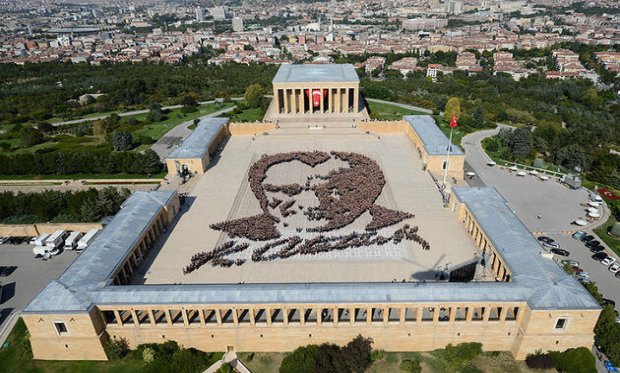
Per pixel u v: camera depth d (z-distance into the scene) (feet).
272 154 437.58
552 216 348.79
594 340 216.13
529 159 464.24
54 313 198.18
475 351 209.46
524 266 221.87
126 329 211.61
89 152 449.48
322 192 348.18
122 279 239.71
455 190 310.24
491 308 219.61
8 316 248.32
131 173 442.91
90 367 208.85
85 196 354.33
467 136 542.16
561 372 201.26
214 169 405.18
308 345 214.28
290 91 542.98
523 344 204.33
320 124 506.89
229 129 497.46
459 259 262.67
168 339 214.90
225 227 302.25
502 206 282.15
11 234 328.70
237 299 204.85
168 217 306.76
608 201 374.22
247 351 217.77
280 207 327.06
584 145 485.15
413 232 290.56
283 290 209.67
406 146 451.94
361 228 299.79
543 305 195.31
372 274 250.98
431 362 209.77
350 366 197.88
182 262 265.54
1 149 513.86
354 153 428.97
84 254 237.25
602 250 301.02
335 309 205.57
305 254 271.49
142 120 633.20
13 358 216.13
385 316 207.00
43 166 441.27
